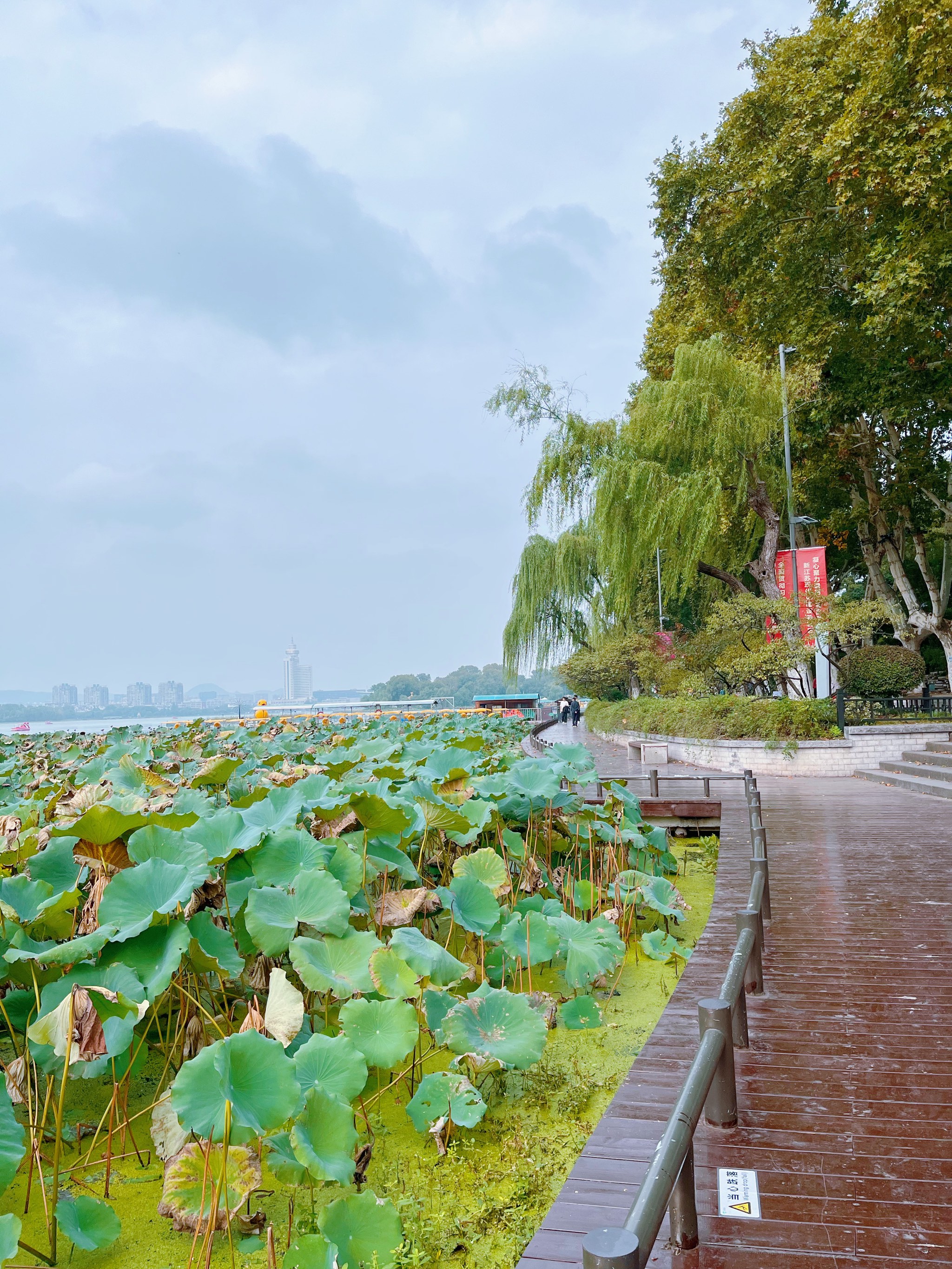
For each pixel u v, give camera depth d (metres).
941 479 19.45
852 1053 3.51
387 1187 3.09
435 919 5.44
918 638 20.03
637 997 4.91
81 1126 3.50
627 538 17.27
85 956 3.00
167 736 13.23
